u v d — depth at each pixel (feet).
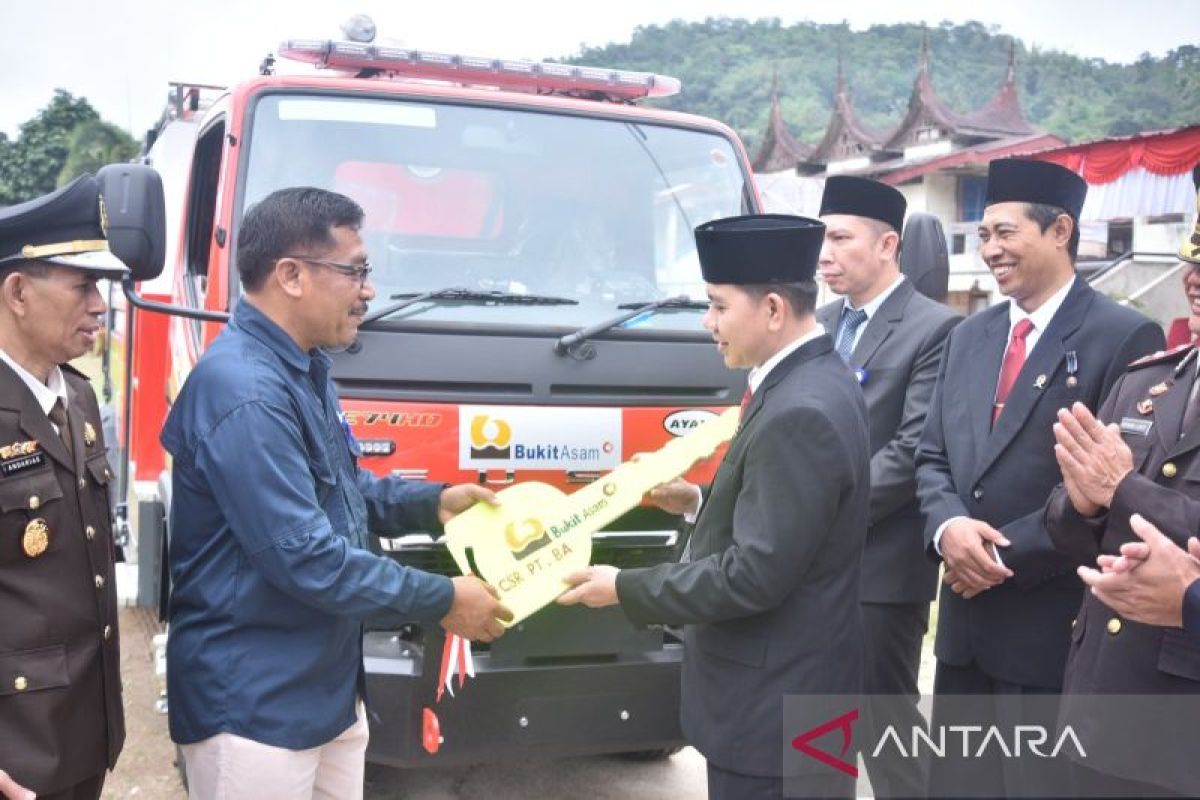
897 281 12.61
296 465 7.94
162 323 17.06
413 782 14.33
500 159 13.51
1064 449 8.37
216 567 8.15
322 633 8.23
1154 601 7.41
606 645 11.27
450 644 9.75
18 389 7.91
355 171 12.94
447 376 11.53
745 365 8.81
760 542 8.05
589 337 12.12
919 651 12.41
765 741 8.38
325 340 8.54
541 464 11.62
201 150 15.52
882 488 11.72
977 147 77.92
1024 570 9.99
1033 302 10.69
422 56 14.14
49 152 105.50
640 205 13.85
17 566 7.81
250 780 7.97
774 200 36.35
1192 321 8.43
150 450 17.21
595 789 14.19
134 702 16.79
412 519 9.92
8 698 7.70
